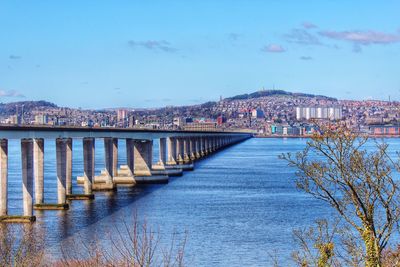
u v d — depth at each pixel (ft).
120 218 324.60
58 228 290.97
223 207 372.79
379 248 111.75
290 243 253.03
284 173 650.84
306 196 426.92
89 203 401.90
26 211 318.86
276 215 335.88
